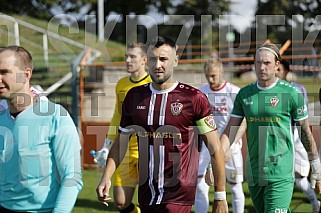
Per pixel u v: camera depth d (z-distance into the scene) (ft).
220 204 27.20
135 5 151.84
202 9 149.79
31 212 23.22
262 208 33.12
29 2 152.15
